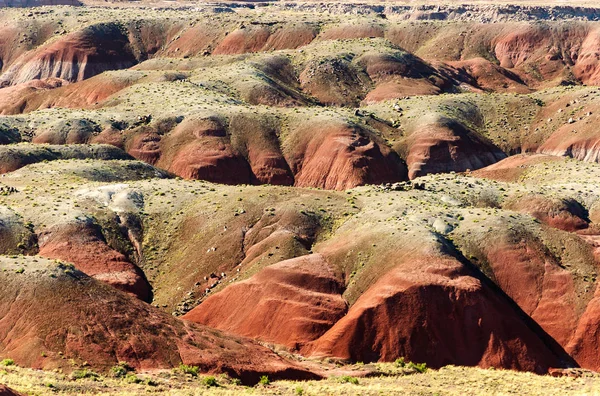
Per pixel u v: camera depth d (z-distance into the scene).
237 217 111.06
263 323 94.00
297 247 104.06
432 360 87.06
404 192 120.12
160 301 103.25
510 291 98.12
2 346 74.31
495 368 87.00
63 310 76.19
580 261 100.19
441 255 95.19
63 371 69.44
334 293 95.88
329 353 88.12
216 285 103.50
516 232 103.19
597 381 81.88
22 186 124.25
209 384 67.38
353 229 106.12
